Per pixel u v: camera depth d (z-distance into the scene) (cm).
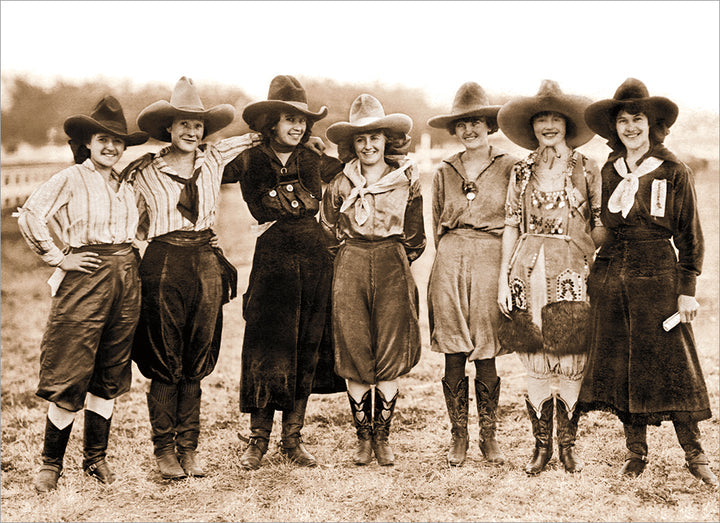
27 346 694
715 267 623
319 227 379
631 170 345
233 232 740
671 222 337
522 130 365
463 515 314
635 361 337
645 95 345
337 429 446
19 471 381
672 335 337
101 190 344
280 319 362
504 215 362
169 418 361
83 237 341
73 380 336
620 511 314
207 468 375
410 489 343
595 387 345
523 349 350
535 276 347
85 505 331
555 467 363
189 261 355
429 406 488
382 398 372
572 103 344
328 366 382
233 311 737
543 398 354
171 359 353
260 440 372
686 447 344
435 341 366
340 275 367
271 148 374
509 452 387
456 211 363
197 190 357
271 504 329
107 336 346
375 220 363
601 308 346
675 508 315
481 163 368
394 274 365
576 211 348
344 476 360
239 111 685
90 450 356
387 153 380
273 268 365
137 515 320
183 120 354
